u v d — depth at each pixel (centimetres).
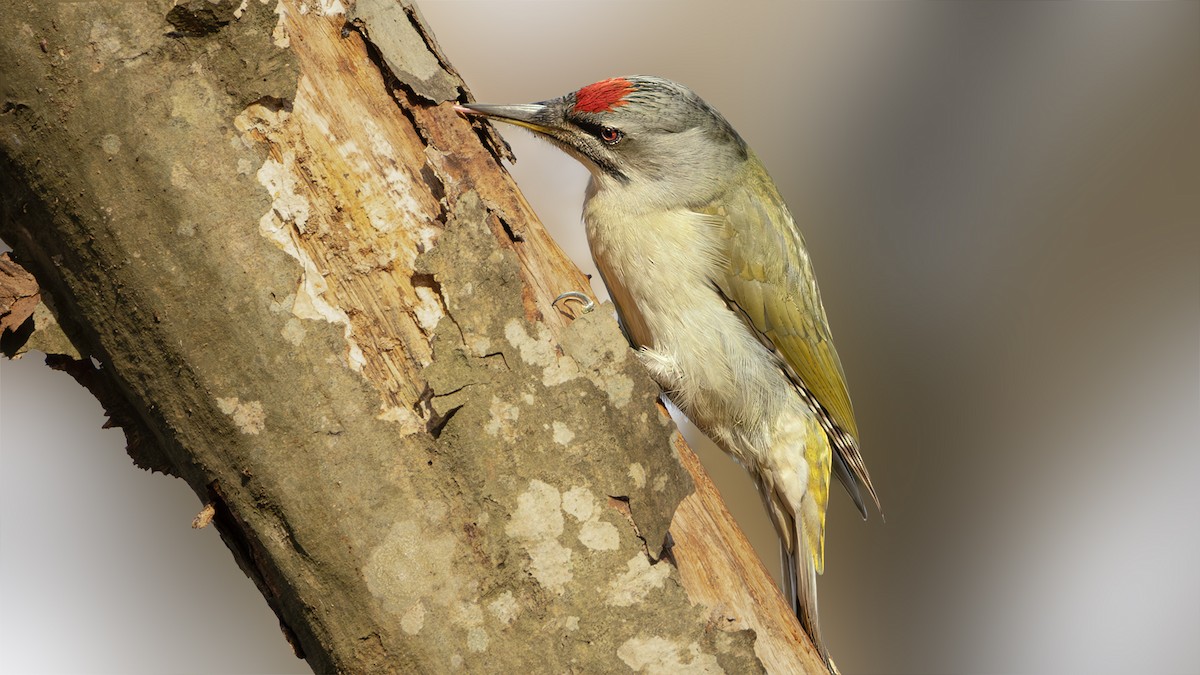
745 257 966
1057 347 1467
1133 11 1476
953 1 1533
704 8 1573
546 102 959
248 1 556
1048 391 1465
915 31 1543
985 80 1514
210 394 537
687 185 954
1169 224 1444
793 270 1008
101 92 525
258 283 544
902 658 1446
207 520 565
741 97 1573
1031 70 1502
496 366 575
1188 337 1436
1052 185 1480
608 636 566
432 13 1493
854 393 1503
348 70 620
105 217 527
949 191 1507
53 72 520
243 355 539
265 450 539
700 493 661
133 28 532
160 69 539
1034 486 1459
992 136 1505
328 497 541
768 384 982
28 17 517
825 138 1562
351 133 603
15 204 539
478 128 685
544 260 679
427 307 580
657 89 952
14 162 528
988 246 1488
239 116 561
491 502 562
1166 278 1444
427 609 545
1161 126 1451
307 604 546
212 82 554
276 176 565
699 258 952
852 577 1483
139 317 536
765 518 1472
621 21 1552
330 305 563
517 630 555
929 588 1455
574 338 601
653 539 584
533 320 627
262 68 561
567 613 562
